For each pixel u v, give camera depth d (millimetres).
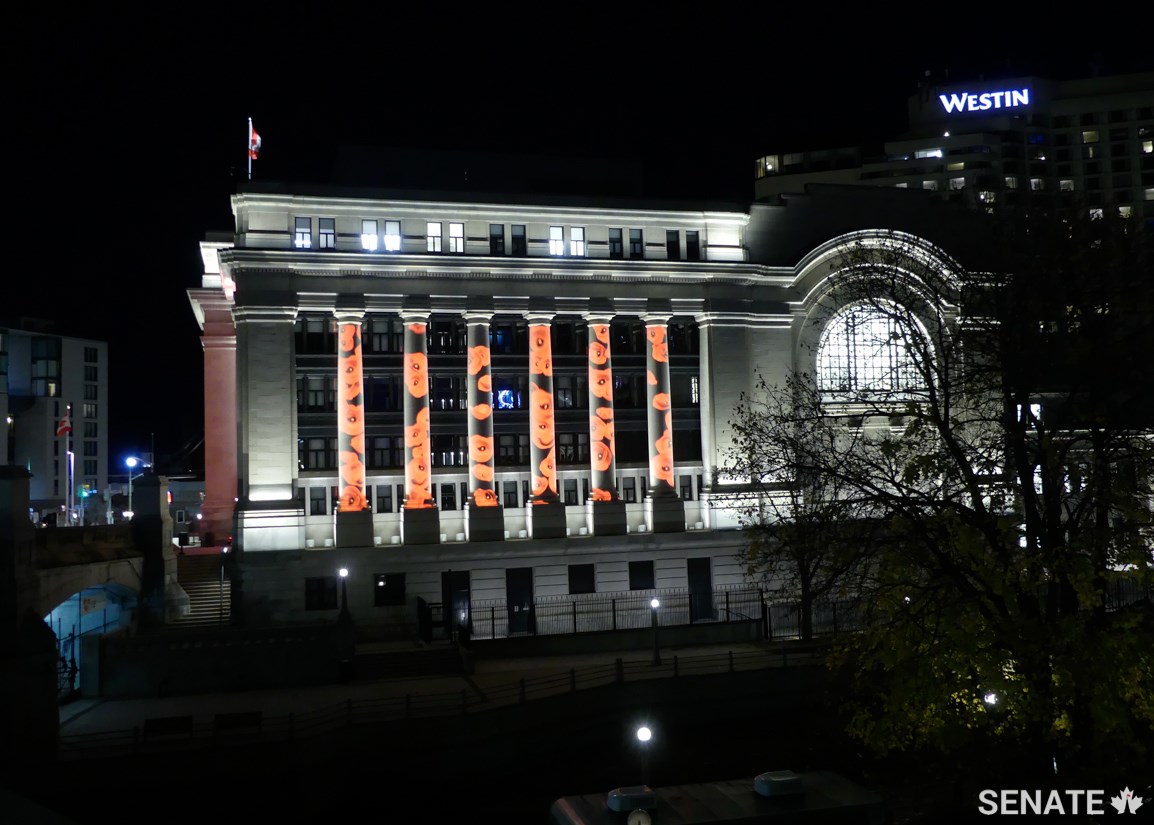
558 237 69062
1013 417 30141
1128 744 23844
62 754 39938
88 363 151125
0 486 41781
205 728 42656
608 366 69250
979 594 27469
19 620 41594
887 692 30438
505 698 48250
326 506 63969
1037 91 146250
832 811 21859
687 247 72062
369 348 66125
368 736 43500
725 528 69188
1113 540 27078
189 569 70125
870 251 48844
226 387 79000
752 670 52531
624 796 21375
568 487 69188
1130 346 28859
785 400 70875
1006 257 32000
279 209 63406
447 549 63625
